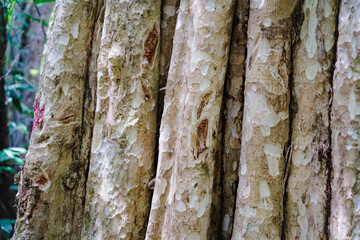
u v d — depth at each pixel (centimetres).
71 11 153
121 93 147
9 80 226
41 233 151
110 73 148
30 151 152
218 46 139
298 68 140
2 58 199
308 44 139
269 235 136
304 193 138
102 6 156
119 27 148
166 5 151
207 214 138
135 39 147
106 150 149
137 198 147
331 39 139
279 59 137
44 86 153
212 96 139
